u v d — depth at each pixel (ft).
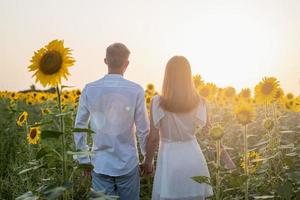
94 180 15.83
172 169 15.58
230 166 16.44
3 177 23.27
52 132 11.27
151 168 16.20
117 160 15.61
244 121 16.85
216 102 42.60
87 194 11.34
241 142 27.96
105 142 15.56
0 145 26.81
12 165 22.99
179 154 15.67
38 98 45.44
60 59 11.66
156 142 15.87
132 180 15.76
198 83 37.96
